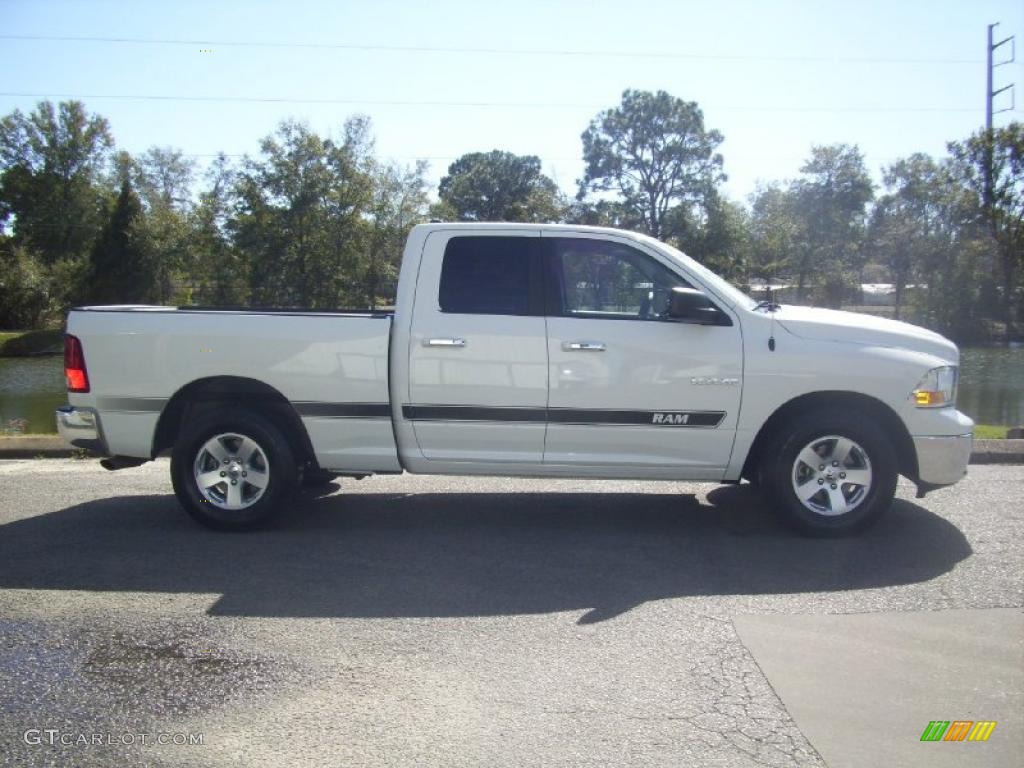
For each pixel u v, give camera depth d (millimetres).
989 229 49562
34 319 59531
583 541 6203
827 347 6031
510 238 6281
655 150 63406
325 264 53156
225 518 6383
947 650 4301
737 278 61906
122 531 6484
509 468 6270
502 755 3371
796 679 4004
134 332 6344
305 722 3631
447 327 6164
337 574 5508
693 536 6305
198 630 4598
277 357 6262
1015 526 6461
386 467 6375
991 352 43156
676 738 3494
